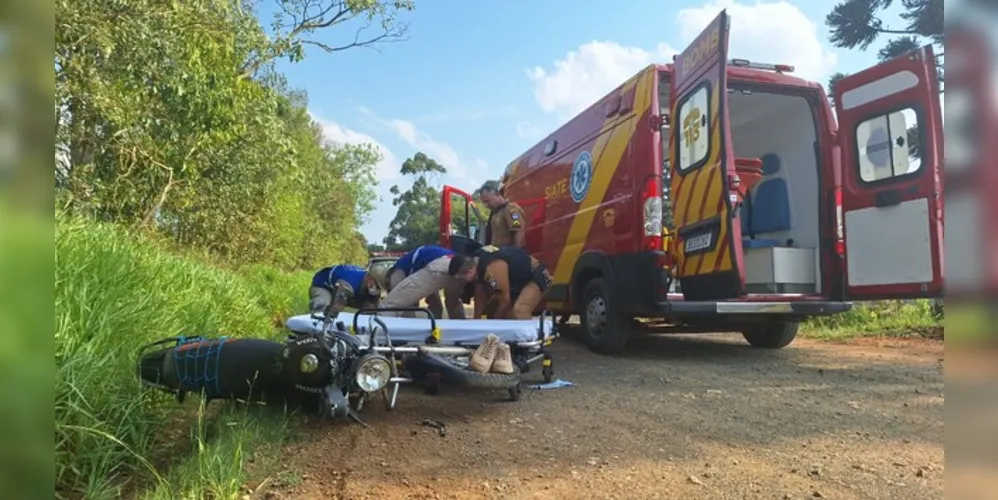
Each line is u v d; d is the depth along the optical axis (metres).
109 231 5.30
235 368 3.59
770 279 6.97
